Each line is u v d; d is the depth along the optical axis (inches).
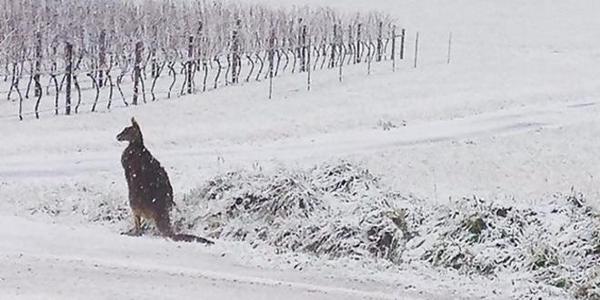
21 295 749.3
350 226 1085.1
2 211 1250.0
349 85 3403.1
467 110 2755.9
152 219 1147.3
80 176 1601.9
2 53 3174.2
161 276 854.5
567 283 976.9
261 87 3353.8
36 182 1505.9
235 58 3656.5
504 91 3206.2
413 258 1077.8
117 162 1786.4
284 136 2242.9
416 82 3489.2
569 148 2170.3
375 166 1855.3
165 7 4426.7
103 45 3550.7
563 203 1299.2
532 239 1100.5
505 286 930.7
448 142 2183.8
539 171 1903.3
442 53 5039.4
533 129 2431.1
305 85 3417.8
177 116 2568.9
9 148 1900.8
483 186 1716.3
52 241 984.3
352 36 4820.4
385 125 2442.2
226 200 1213.1
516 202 1311.5
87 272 849.5
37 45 3090.6
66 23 3673.7
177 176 1577.3
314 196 1203.9
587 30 6417.3
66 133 2196.1
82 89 3427.7
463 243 1090.1
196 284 833.5
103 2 4173.2
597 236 1091.9
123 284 813.9
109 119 2493.8
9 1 3602.4
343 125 2432.3
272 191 1203.9
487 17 7283.5
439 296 860.0
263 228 1149.1
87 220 1233.4
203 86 3496.6
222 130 2272.4
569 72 3900.1
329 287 863.7
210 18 4234.7
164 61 3639.3
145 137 2123.5
